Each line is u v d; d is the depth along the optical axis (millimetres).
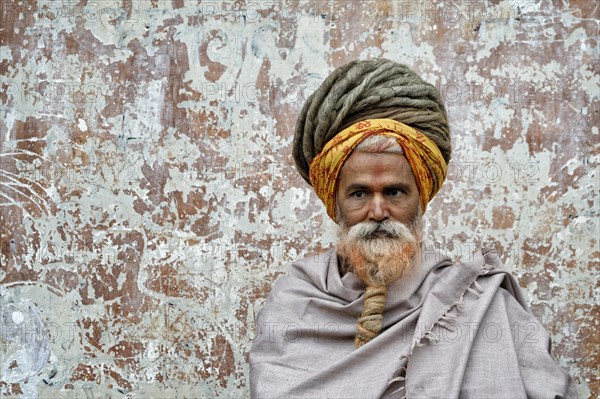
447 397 2557
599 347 3385
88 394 3479
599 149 3443
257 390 2721
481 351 2656
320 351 2799
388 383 2615
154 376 3473
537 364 2674
